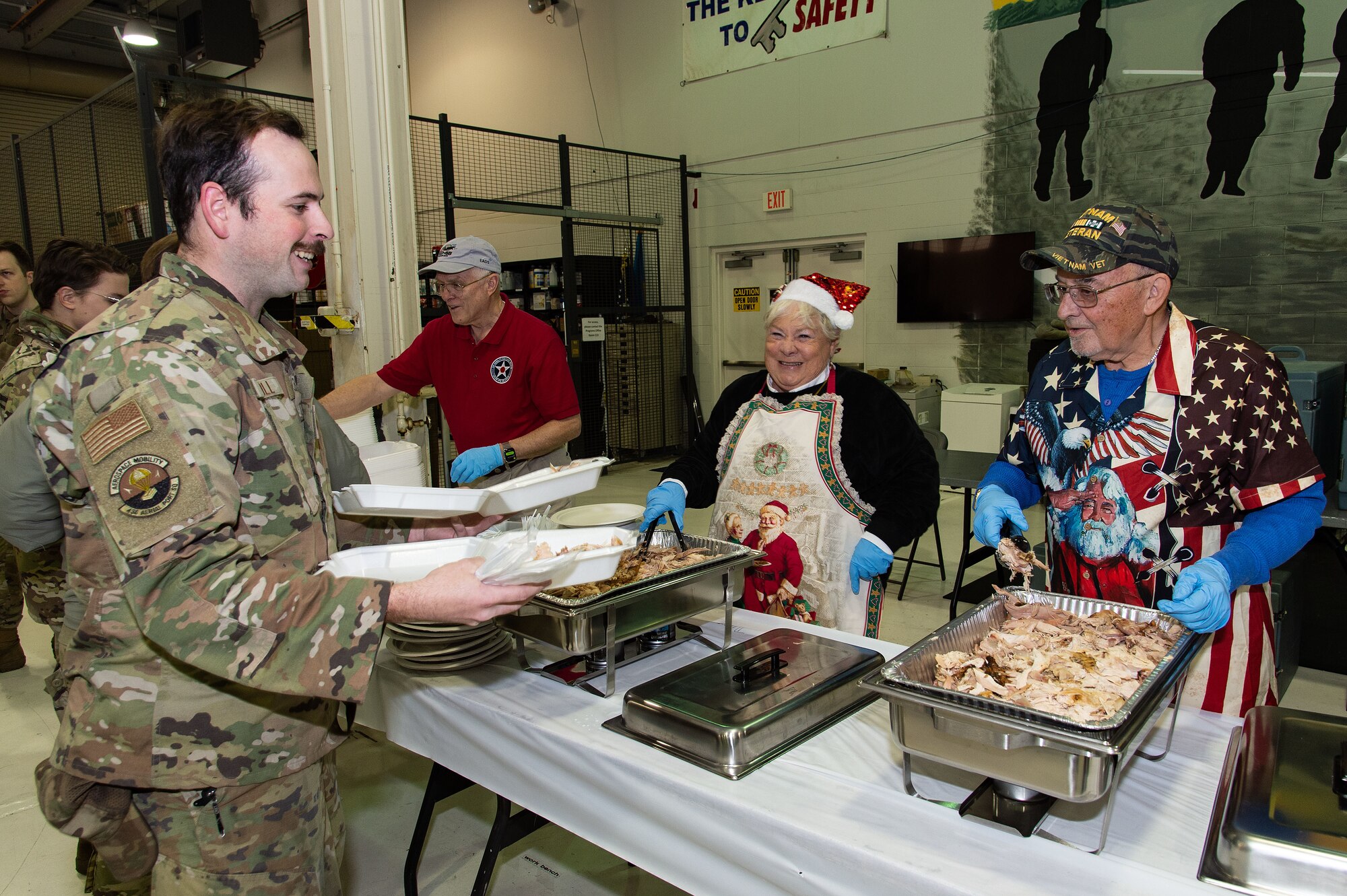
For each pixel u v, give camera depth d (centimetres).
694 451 207
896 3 602
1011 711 85
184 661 90
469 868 196
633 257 738
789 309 183
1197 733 112
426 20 902
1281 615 265
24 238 818
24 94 945
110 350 93
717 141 714
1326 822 80
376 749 257
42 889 197
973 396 568
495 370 241
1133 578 133
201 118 100
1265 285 491
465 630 144
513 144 837
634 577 138
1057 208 556
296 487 104
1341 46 451
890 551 168
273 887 107
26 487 127
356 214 276
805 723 116
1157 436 128
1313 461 121
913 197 616
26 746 268
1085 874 83
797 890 94
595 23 766
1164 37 504
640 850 111
